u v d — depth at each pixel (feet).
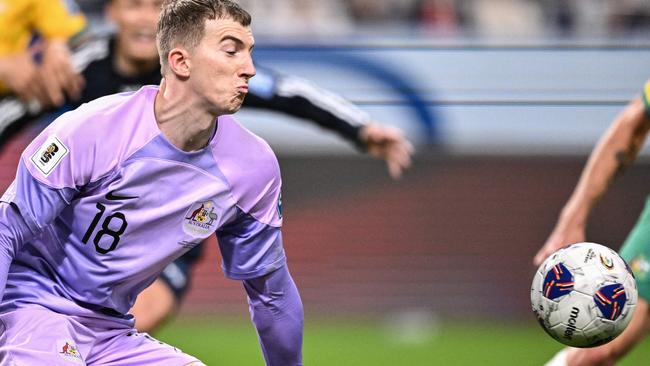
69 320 44.19
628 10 137.39
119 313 46.26
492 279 142.41
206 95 40.96
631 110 58.65
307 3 138.72
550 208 141.08
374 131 72.69
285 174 140.77
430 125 133.90
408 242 143.23
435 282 142.41
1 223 41.27
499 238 142.51
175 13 40.93
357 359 99.04
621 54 133.28
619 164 59.21
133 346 46.50
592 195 59.57
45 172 41.19
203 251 71.61
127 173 41.93
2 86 75.10
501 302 141.59
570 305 47.32
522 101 134.72
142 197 42.50
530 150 136.56
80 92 74.90
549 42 136.77
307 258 142.51
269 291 46.44
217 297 135.13
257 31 137.59
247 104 72.28
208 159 42.96
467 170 141.69
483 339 113.91
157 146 42.09
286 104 72.23
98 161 41.63
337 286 141.69
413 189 143.02
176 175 42.65
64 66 73.92
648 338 107.96
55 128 41.73
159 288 67.36
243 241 45.42
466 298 141.59
